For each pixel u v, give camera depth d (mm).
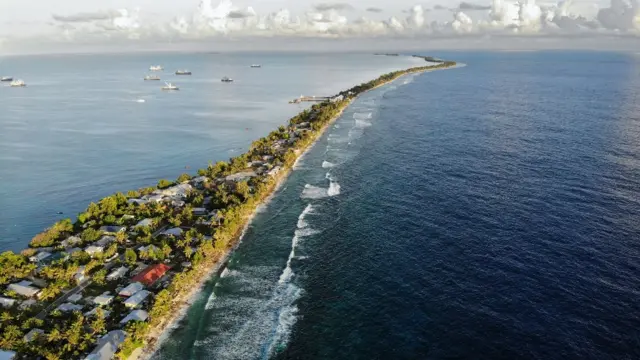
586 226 120125
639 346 79375
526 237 116562
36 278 106125
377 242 120000
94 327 84938
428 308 92500
